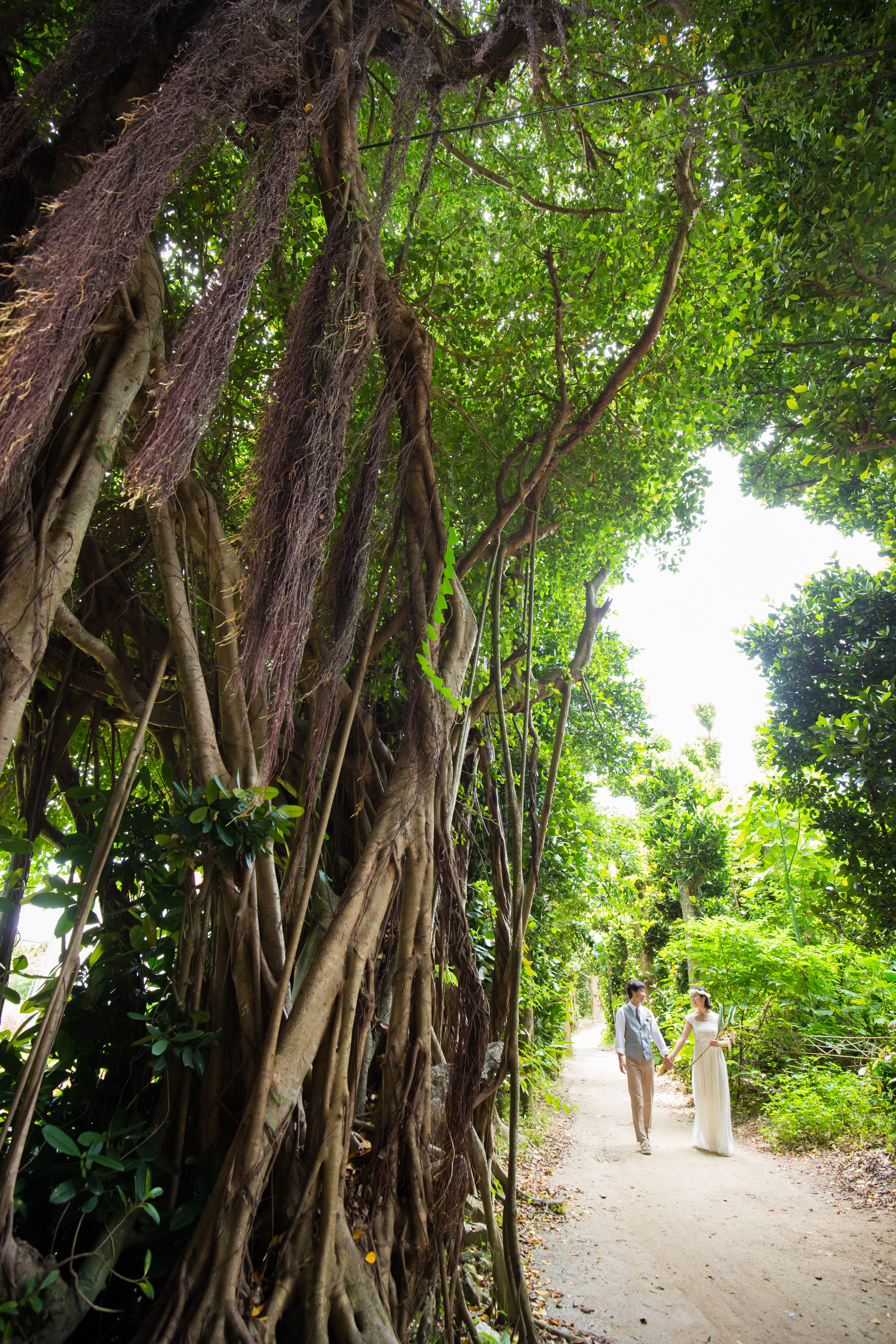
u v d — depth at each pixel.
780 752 5.97
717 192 4.18
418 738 2.90
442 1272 2.48
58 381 1.85
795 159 3.72
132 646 3.93
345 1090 2.27
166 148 2.26
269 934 2.56
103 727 4.46
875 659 5.64
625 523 5.34
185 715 2.69
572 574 5.66
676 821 13.12
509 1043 2.93
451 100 4.41
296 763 3.53
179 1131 2.31
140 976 2.71
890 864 5.32
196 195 3.72
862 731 5.24
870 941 6.33
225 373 2.26
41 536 2.01
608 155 4.43
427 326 4.59
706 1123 5.95
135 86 2.99
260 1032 2.39
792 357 4.54
